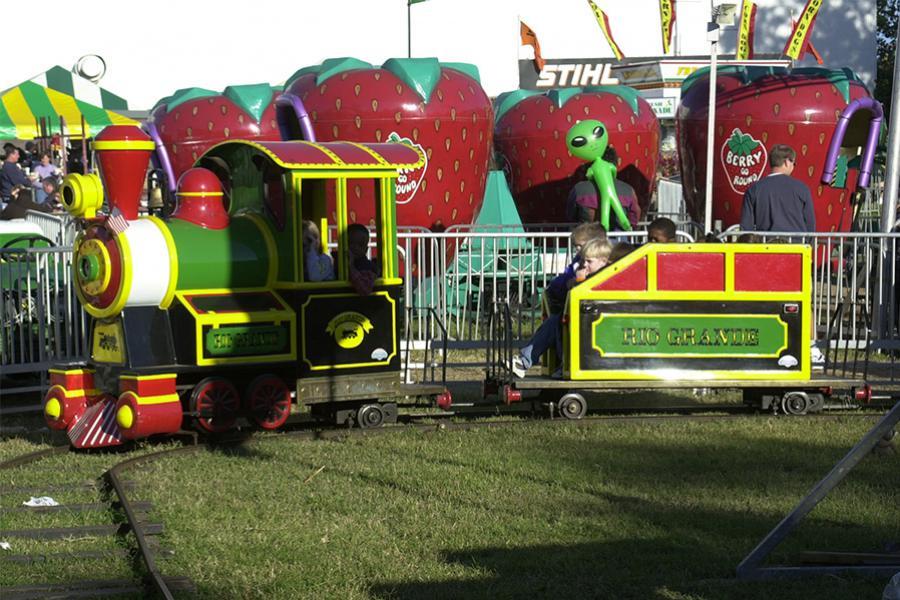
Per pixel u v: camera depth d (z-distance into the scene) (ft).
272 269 30.27
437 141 47.98
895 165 43.93
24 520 22.52
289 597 17.98
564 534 21.16
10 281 35.29
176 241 29.22
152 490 24.53
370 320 31.30
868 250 37.42
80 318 36.32
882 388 36.11
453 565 19.44
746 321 32.17
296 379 30.89
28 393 38.52
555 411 33.09
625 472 25.93
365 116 47.29
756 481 25.00
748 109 51.78
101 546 20.90
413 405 34.96
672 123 84.23
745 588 18.21
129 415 28.35
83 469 27.14
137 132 29.66
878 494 23.79
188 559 19.84
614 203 48.96
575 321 31.81
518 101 60.85
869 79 111.96
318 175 30.07
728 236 41.96
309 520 22.20
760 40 109.91
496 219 58.59
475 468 26.40
